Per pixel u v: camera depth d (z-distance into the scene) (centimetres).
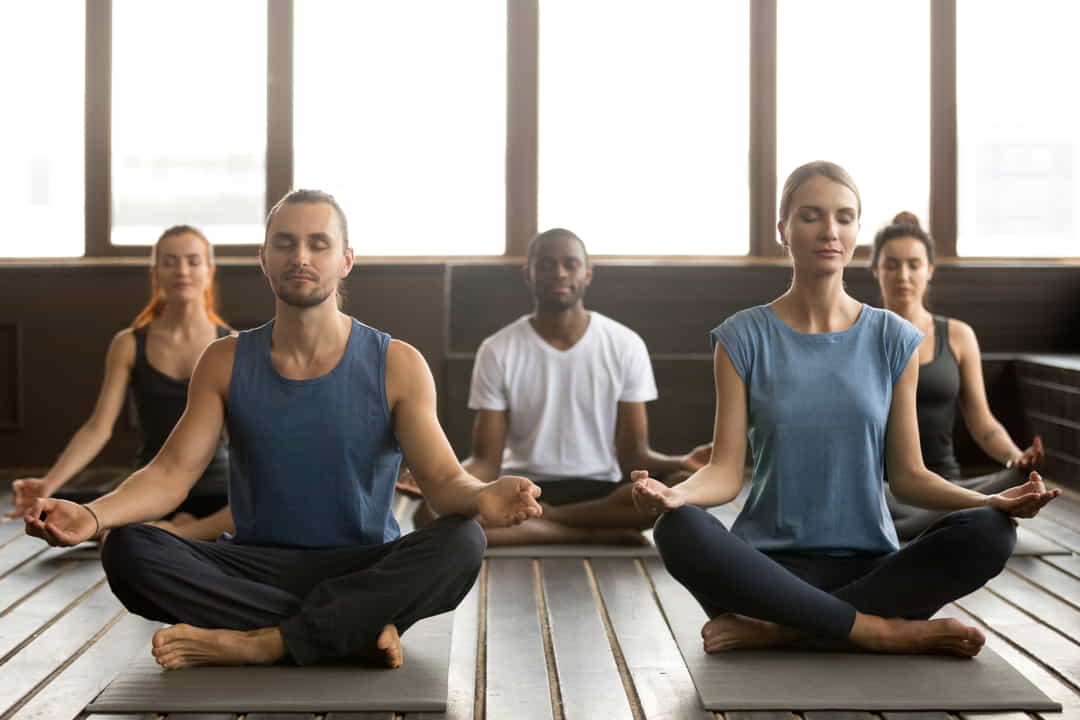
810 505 256
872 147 634
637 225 633
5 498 484
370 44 625
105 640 270
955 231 636
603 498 380
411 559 239
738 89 630
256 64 623
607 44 628
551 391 395
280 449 248
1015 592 316
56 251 622
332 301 252
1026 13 632
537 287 393
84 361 571
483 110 629
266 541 253
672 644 265
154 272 388
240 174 625
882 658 246
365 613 236
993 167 637
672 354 614
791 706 219
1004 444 374
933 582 244
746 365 257
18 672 246
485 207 631
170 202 624
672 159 631
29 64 616
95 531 231
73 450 373
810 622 242
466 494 241
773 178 631
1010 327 620
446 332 575
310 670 238
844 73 630
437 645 257
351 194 629
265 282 571
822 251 252
